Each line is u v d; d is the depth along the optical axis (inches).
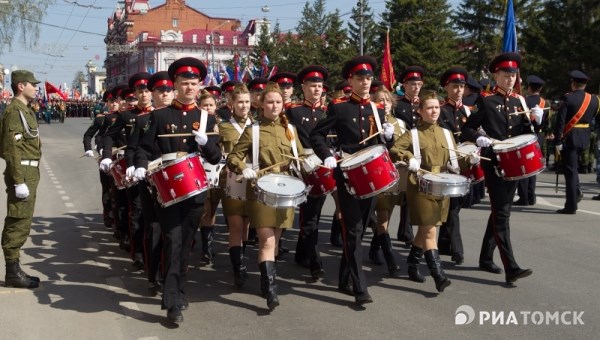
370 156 238.8
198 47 3112.7
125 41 3609.7
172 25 3563.0
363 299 250.7
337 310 249.6
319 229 406.9
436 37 1822.1
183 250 243.4
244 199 261.4
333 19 1996.8
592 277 289.0
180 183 226.2
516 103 289.1
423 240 269.6
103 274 305.3
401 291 274.1
